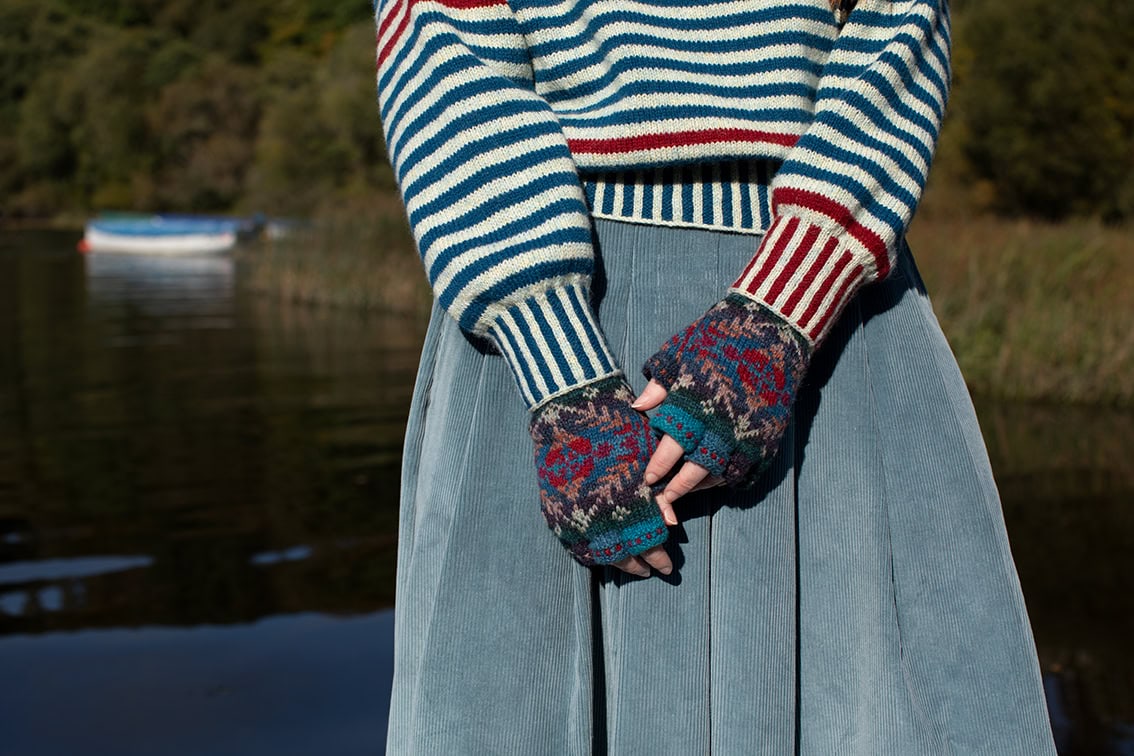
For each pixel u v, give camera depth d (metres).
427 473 1.07
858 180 0.93
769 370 0.90
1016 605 1.00
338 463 5.28
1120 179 18.28
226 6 51.88
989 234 10.06
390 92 1.02
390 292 13.81
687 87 0.98
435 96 0.96
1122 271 8.71
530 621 1.00
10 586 3.49
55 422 6.54
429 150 0.96
